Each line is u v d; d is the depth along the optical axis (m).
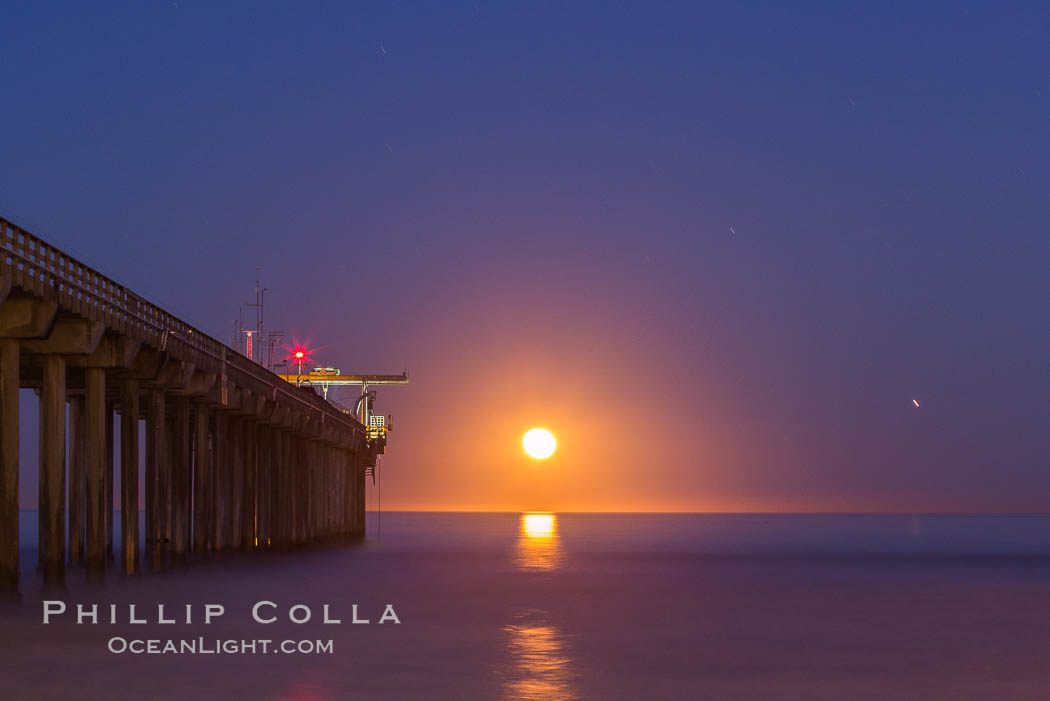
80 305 47.81
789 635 50.47
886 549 150.38
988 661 43.84
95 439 53.88
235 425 77.81
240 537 78.38
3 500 45.56
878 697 37.00
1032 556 129.12
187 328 61.53
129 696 34.53
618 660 42.59
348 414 125.62
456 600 63.22
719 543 171.12
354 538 136.75
